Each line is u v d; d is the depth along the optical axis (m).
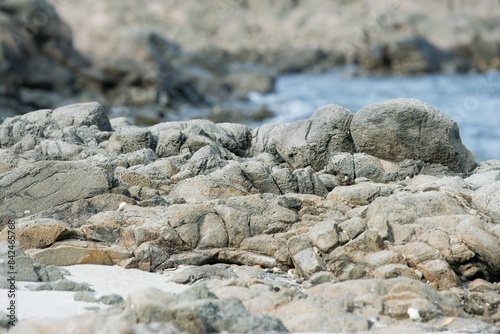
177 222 33.34
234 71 172.25
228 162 40.28
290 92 160.62
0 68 121.19
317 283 29.81
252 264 32.81
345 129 40.69
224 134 43.84
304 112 131.25
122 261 32.31
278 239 33.12
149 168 39.38
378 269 29.67
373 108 39.88
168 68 139.62
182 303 23.72
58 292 28.80
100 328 22.17
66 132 44.22
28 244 32.78
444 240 30.67
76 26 147.62
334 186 38.72
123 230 33.44
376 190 35.97
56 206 35.22
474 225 30.70
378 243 30.70
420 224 32.16
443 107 137.88
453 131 39.84
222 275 30.94
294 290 27.66
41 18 130.75
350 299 26.75
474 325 25.98
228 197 37.22
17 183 35.38
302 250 31.27
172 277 30.98
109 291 29.25
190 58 156.62
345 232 31.47
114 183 36.47
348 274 29.92
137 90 131.50
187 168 39.81
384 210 33.31
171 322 23.28
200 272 30.94
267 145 42.78
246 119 122.25
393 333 24.61
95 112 46.69
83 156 41.72
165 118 120.00
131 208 34.91
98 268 31.94
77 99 127.81
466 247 30.27
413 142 39.59
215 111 126.31
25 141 43.12
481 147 101.31
